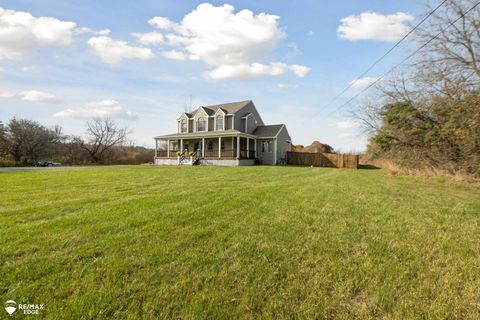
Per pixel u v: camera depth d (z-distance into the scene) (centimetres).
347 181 959
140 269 227
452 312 173
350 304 182
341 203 521
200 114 2644
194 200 538
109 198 562
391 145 1487
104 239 299
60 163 3344
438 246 291
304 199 557
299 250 274
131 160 3944
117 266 230
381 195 637
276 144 2503
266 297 188
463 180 962
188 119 2744
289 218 400
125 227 345
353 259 254
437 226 368
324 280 212
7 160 3067
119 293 188
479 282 212
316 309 175
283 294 192
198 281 207
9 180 934
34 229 334
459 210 479
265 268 232
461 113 943
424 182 1006
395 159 1504
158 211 436
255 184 826
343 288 201
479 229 357
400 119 1335
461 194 706
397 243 298
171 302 179
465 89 936
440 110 1102
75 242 288
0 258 243
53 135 3644
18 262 235
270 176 1120
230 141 2497
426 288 202
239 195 603
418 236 324
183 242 292
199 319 163
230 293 192
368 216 420
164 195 601
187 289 196
